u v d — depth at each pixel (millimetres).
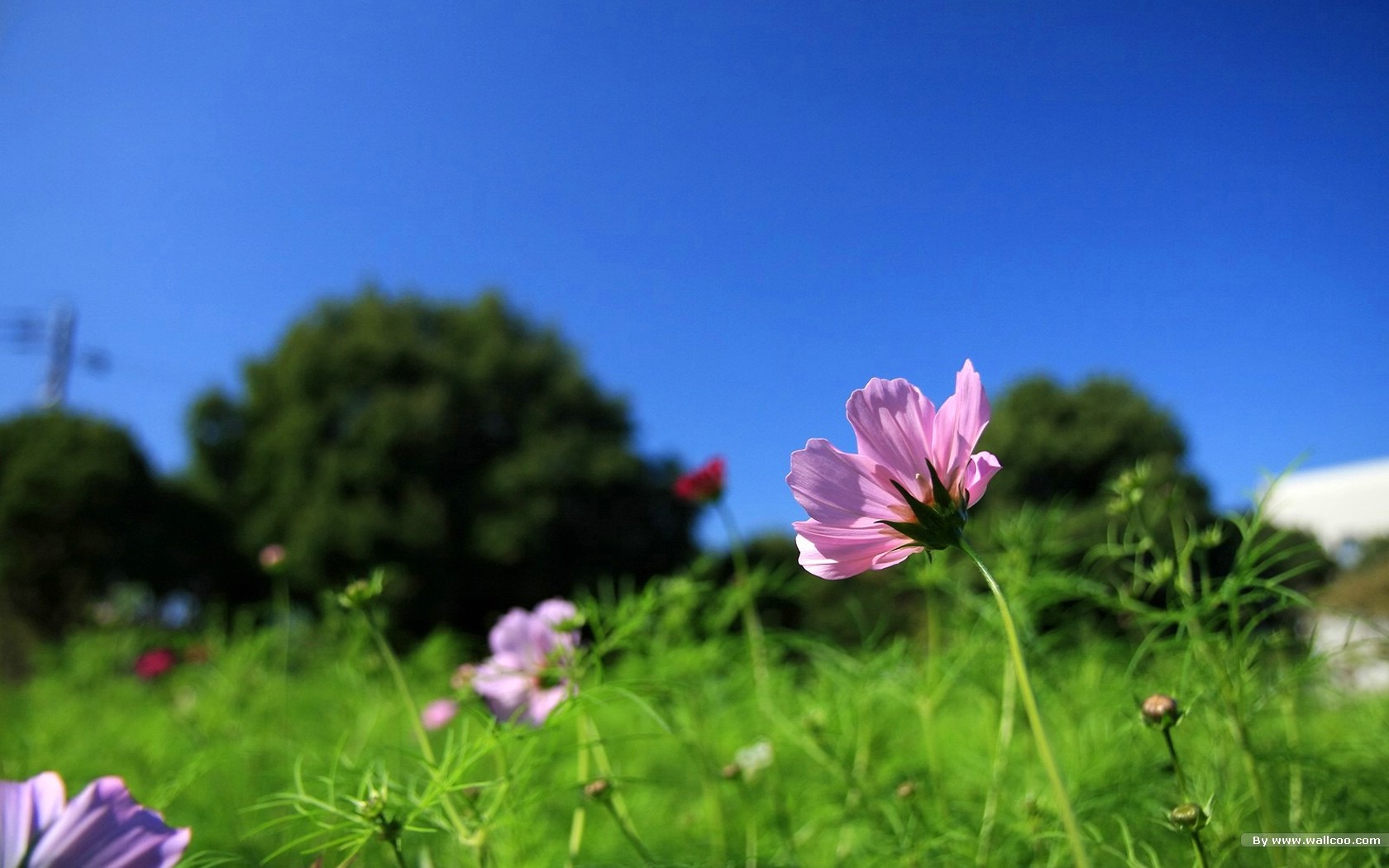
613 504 5398
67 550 4781
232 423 5793
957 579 554
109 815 208
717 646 644
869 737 575
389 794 360
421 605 4820
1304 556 474
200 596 5359
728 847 532
